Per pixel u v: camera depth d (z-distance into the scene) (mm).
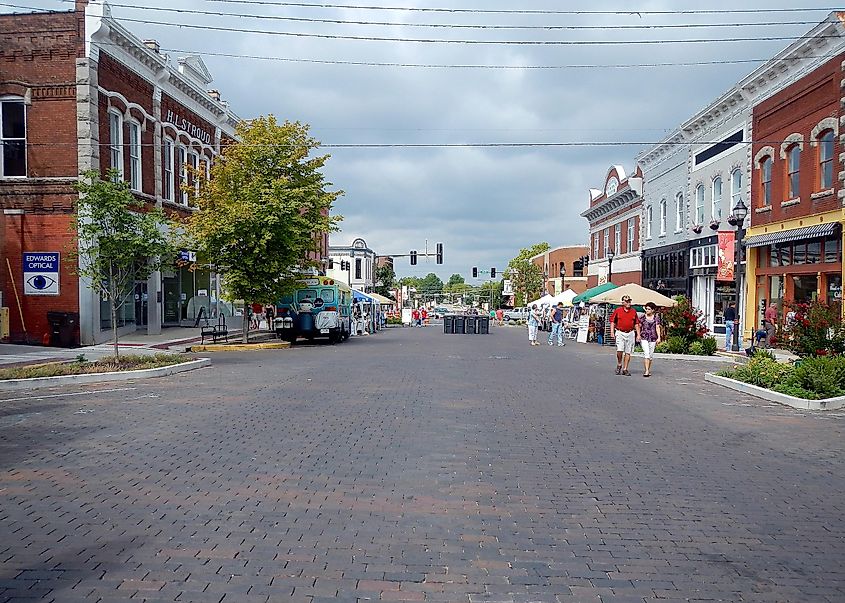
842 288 22516
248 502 6812
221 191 28047
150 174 29422
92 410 12008
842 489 7547
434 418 11406
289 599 4699
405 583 4973
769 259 28422
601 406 12992
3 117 24406
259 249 27562
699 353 25016
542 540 5875
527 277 88188
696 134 35594
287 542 5750
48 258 24109
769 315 25734
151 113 29547
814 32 23625
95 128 24453
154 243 18500
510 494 7188
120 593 4766
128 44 26641
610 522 6359
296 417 11383
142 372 16766
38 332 24359
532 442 9695
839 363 14219
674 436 10281
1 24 24172
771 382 15023
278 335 33188
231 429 10367
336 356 23875
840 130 22891
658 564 5391
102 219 17984
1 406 12422
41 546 5629
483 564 5336
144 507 6645
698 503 6977
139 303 30672
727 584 5047
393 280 109375
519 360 23000
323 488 7320
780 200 27000
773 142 27500
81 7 23953
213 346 26734
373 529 6086
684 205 37281
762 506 6910
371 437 9859
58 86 24078
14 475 7762
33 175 24172
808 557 5582
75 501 6816
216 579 5004
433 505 6781
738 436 10359
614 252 51875
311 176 29344
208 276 37188
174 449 9047
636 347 26234
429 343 33312
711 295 34062
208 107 36219
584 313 37219
